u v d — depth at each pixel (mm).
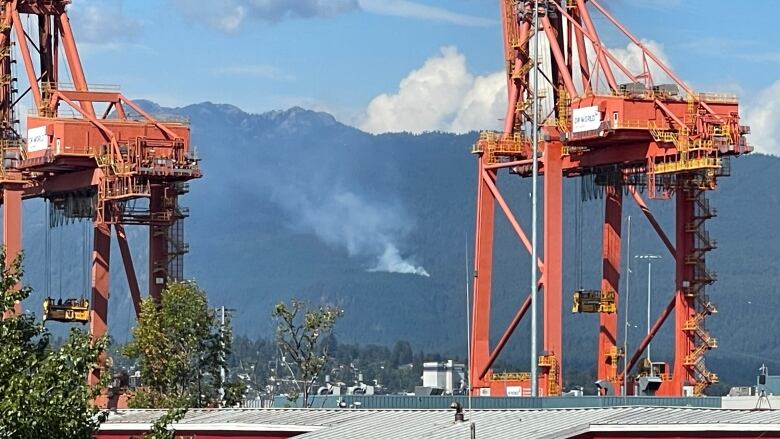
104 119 160250
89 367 61906
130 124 159500
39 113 161875
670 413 73250
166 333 141125
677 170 149375
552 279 154375
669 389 159500
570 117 153750
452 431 73188
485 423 74250
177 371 139750
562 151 156625
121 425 88562
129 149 157375
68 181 164125
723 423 69688
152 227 165125
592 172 161625
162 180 160875
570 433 69250
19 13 167250
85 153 159250
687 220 161125
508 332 161875
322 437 76750
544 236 154875
